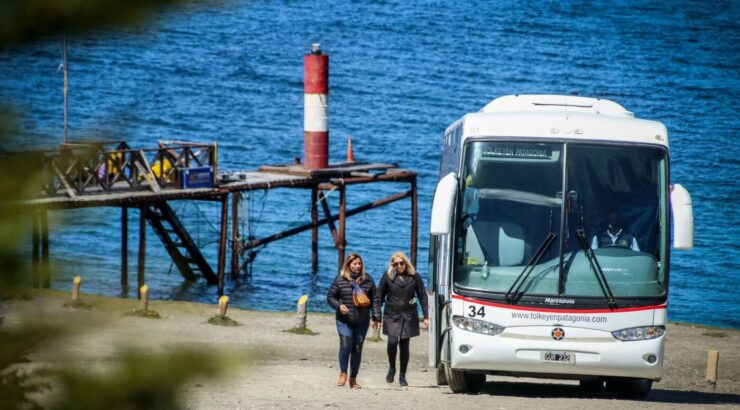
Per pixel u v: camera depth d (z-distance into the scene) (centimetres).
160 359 1056
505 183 5166
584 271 5084
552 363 5056
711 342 10856
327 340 9538
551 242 5100
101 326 1100
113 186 14150
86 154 1077
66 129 1067
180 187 14575
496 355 5056
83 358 1081
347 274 5647
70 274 1099
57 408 1042
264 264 18562
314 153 17062
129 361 1048
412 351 9275
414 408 4625
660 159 5188
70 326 1074
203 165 14938
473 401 4956
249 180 15962
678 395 6581
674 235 4894
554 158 5156
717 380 8394
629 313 5072
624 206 5144
